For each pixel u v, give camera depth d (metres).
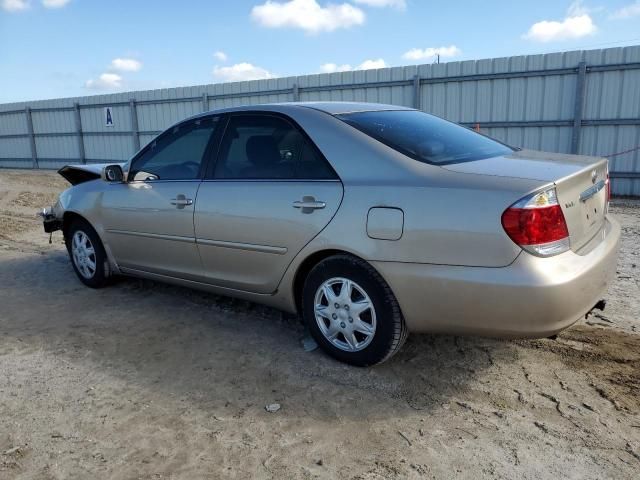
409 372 3.23
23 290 5.09
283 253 3.37
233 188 3.62
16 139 24.69
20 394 3.11
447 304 2.78
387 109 3.81
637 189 11.40
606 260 2.93
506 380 3.11
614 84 11.15
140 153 4.45
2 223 8.88
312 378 3.20
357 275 3.08
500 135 12.52
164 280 4.39
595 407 2.81
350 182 3.09
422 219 2.79
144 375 3.31
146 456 2.51
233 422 2.77
